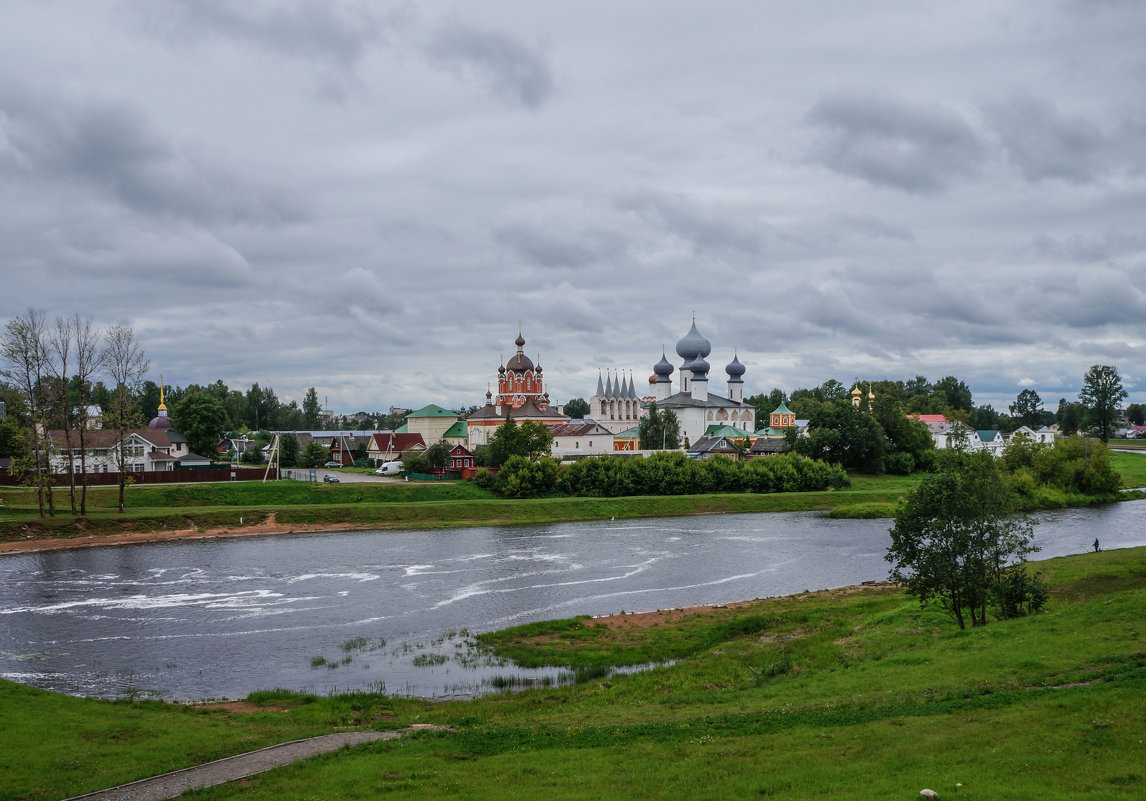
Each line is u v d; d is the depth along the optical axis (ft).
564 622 222.28
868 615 214.90
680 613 232.73
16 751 116.57
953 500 172.45
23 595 261.03
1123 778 83.71
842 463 643.86
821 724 116.78
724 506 503.61
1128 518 444.55
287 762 113.50
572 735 122.52
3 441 474.90
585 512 470.80
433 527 421.59
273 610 242.17
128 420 397.39
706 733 118.62
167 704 151.74
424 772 106.01
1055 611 172.35
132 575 293.02
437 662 190.29
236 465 614.34
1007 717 106.32
